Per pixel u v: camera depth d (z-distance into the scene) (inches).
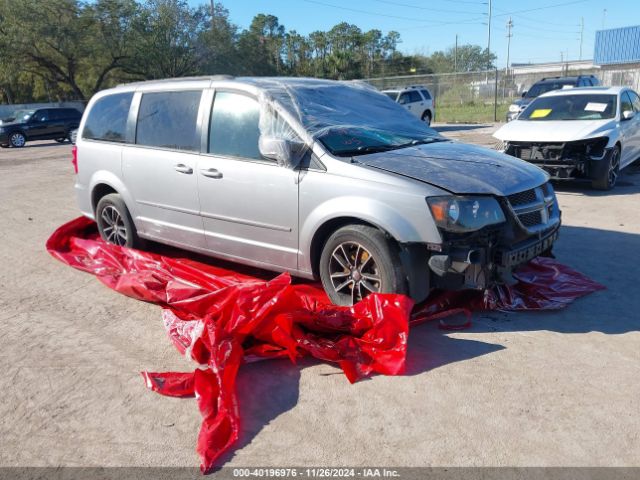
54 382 146.3
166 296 185.3
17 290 214.5
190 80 208.7
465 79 1363.2
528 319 176.6
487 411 128.9
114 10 1414.9
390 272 159.0
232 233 194.7
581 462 112.2
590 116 385.7
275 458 115.3
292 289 160.7
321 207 167.9
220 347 142.6
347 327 157.5
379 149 181.3
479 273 156.8
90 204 250.2
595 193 367.6
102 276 219.5
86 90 1630.2
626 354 153.3
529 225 171.3
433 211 152.3
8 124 901.2
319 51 2544.3
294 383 142.7
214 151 195.3
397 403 132.9
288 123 178.5
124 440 122.3
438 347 159.3
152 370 151.3
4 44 1321.4
